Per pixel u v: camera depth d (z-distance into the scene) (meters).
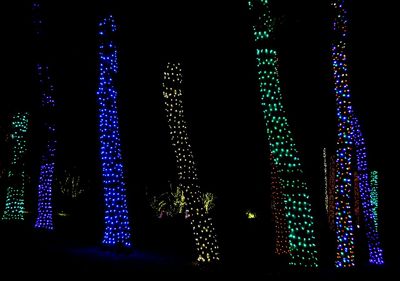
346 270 7.53
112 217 8.98
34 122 11.32
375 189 13.01
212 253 7.95
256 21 7.74
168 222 12.93
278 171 7.60
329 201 12.05
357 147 9.63
